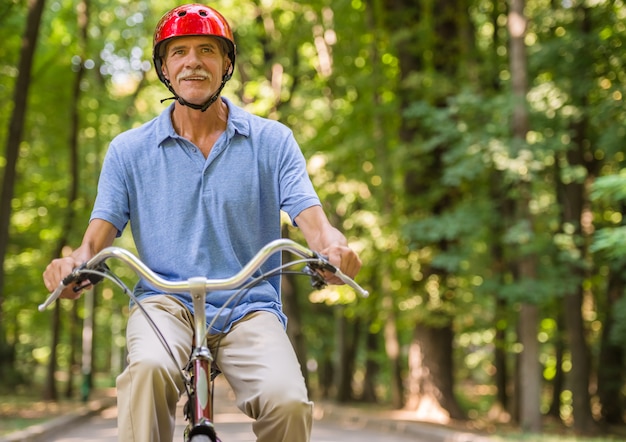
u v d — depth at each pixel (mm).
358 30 21891
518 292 15766
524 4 15852
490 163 15984
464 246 18453
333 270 2879
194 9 3152
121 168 3193
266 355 2945
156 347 2869
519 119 15773
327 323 35594
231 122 3207
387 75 22609
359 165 21000
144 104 29672
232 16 23172
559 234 18969
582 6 17594
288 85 24781
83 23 22469
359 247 19828
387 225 19656
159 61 3248
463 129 16641
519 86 15789
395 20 20781
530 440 14297
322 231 3066
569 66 17625
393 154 19219
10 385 31266
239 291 2916
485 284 16828
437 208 20094
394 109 20359
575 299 20312
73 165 23562
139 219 3197
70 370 29359
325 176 21484
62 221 23656
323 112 22672
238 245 3205
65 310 33062
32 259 25531
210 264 3143
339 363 30016
